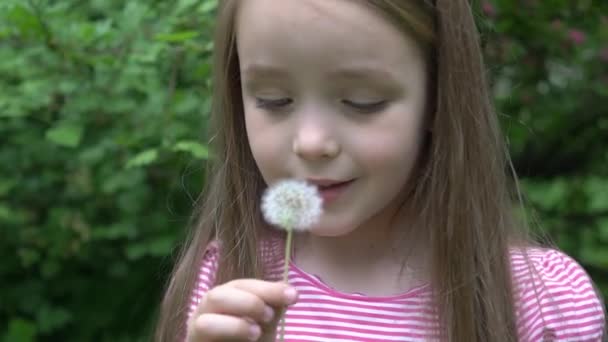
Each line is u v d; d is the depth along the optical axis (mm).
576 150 2008
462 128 938
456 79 928
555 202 1700
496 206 971
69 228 1608
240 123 990
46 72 1386
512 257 988
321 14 850
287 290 834
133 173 1482
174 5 1386
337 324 948
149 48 1317
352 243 967
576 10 1835
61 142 1347
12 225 1673
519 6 1732
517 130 1845
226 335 825
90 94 1385
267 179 903
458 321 941
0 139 1634
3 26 1363
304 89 868
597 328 972
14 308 1801
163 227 1564
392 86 873
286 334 950
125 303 1833
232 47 961
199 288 1010
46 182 1614
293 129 881
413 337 940
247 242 994
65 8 1376
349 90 866
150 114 1375
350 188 885
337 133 873
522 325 954
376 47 861
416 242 963
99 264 1778
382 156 877
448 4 918
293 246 988
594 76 1858
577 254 1684
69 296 1841
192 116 1358
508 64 1748
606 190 1701
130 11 1347
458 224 945
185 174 1400
